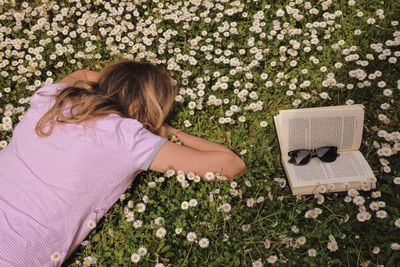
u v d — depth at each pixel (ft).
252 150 9.78
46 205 7.59
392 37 11.89
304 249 8.05
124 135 7.93
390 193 8.54
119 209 8.85
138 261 8.14
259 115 10.67
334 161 8.71
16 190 7.60
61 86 8.87
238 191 8.93
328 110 8.51
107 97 8.27
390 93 10.38
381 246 7.86
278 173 9.20
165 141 8.32
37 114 8.29
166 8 14.16
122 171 8.04
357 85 10.73
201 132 10.65
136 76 8.71
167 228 8.56
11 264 7.23
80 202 7.82
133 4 14.24
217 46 12.48
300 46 12.07
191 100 11.16
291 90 11.14
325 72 11.42
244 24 13.17
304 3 13.12
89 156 7.71
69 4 14.60
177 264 8.14
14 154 7.95
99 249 8.49
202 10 13.78
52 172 7.66
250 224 8.48
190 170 8.62
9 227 7.36
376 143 9.37
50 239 7.61
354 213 8.40
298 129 8.61
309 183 8.48
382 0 12.90
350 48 11.53
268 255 8.00
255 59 11.84
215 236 8.36
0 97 11.77
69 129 7.80
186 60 12.16
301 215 8.55
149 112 8.70
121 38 13.37
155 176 9.25
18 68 12.54
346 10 13.05
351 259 7.80
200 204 8.92
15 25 14.19
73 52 12.88
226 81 11.34
